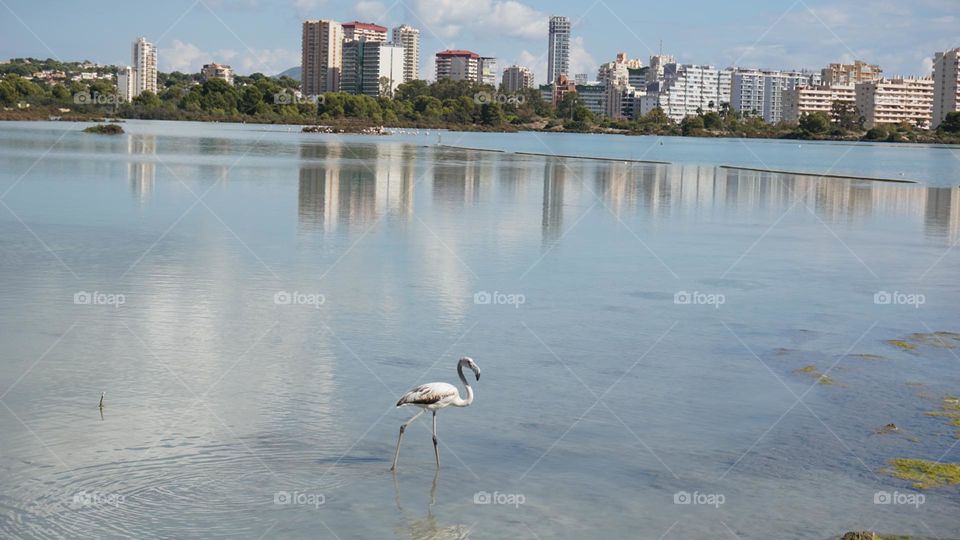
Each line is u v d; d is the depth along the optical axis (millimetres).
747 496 14258
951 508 13961
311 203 49875
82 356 20281
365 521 13188
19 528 12688
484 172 80812
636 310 26297
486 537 12766
